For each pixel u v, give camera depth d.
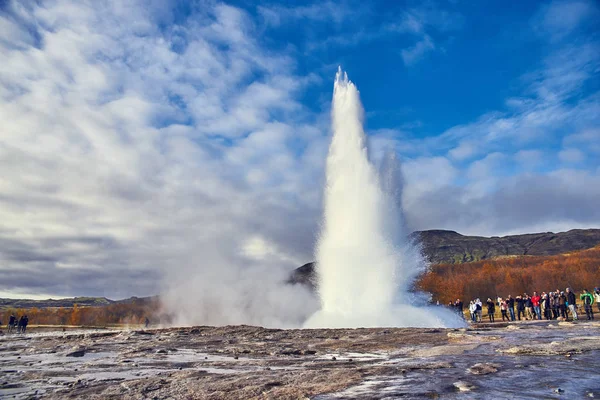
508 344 14.46
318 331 22.56
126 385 9.30
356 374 9.83
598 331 18.08
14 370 11.98
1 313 135.75
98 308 129.75
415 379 8.93
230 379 9.81
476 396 7.18
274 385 9.04
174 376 10.38
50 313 128.88
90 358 14.63
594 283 103.69
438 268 154.38
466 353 12.87
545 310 31.84
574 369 9.50
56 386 9.49
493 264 164.88
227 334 23.02
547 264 136.88
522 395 7.18
